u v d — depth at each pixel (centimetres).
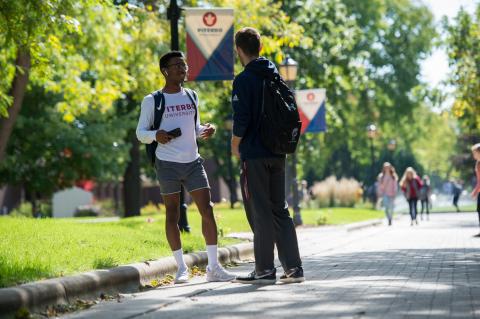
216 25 4109
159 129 2411
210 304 1892
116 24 6166
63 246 2823
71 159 10944
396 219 10212
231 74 4109
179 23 6388
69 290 1980
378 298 1911
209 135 2481
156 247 3061
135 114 11000
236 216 6047
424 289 2075
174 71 2434
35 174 11019
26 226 3531
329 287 2141
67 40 6022
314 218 7681
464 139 18625
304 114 6738
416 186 8019
